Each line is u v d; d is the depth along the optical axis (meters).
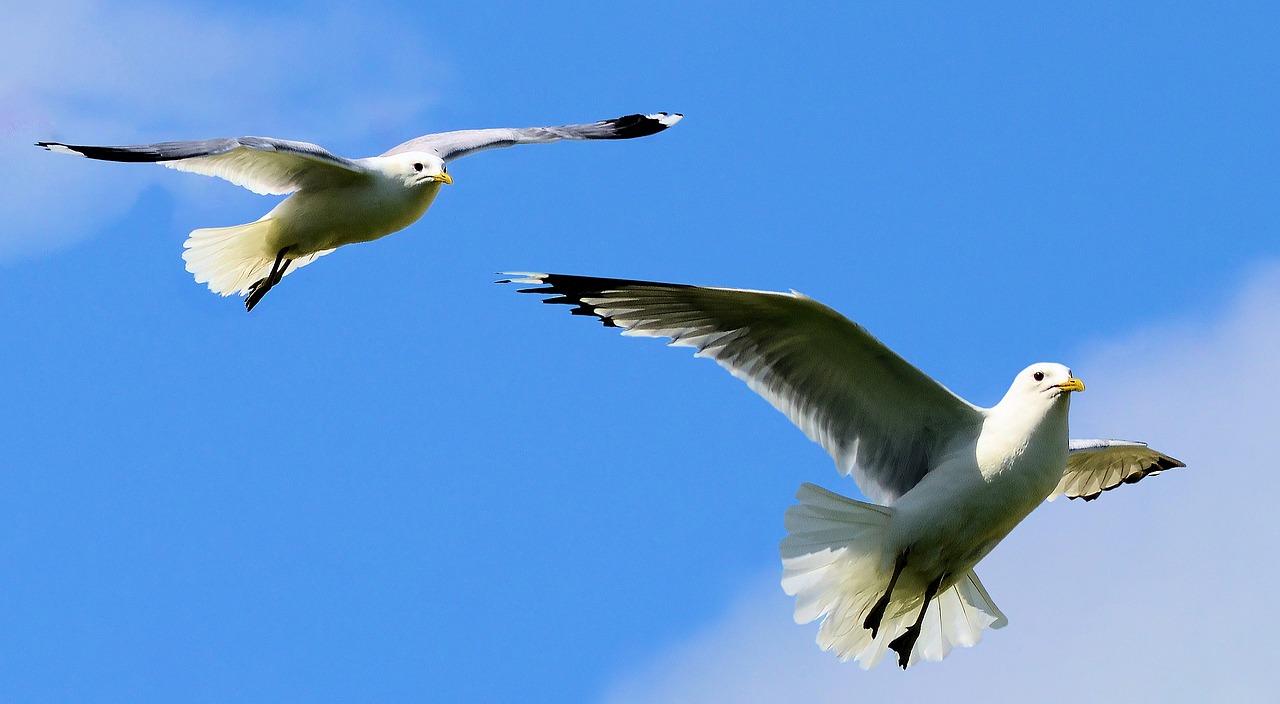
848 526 13.19
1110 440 16.05
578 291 13.28
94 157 15.09
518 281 13.40
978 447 13.10
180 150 15.84
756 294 12.64
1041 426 13.02
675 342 13.38
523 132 22.23
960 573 13.54
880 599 13.13
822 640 13.55
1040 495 13.20
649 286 12.99
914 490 13.23
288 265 19.09
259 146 16.67
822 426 13.60
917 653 14.18
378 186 18.53
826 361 13.26
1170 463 16.31
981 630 14.30
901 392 13.30
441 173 18.83
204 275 18.73
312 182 18.55
